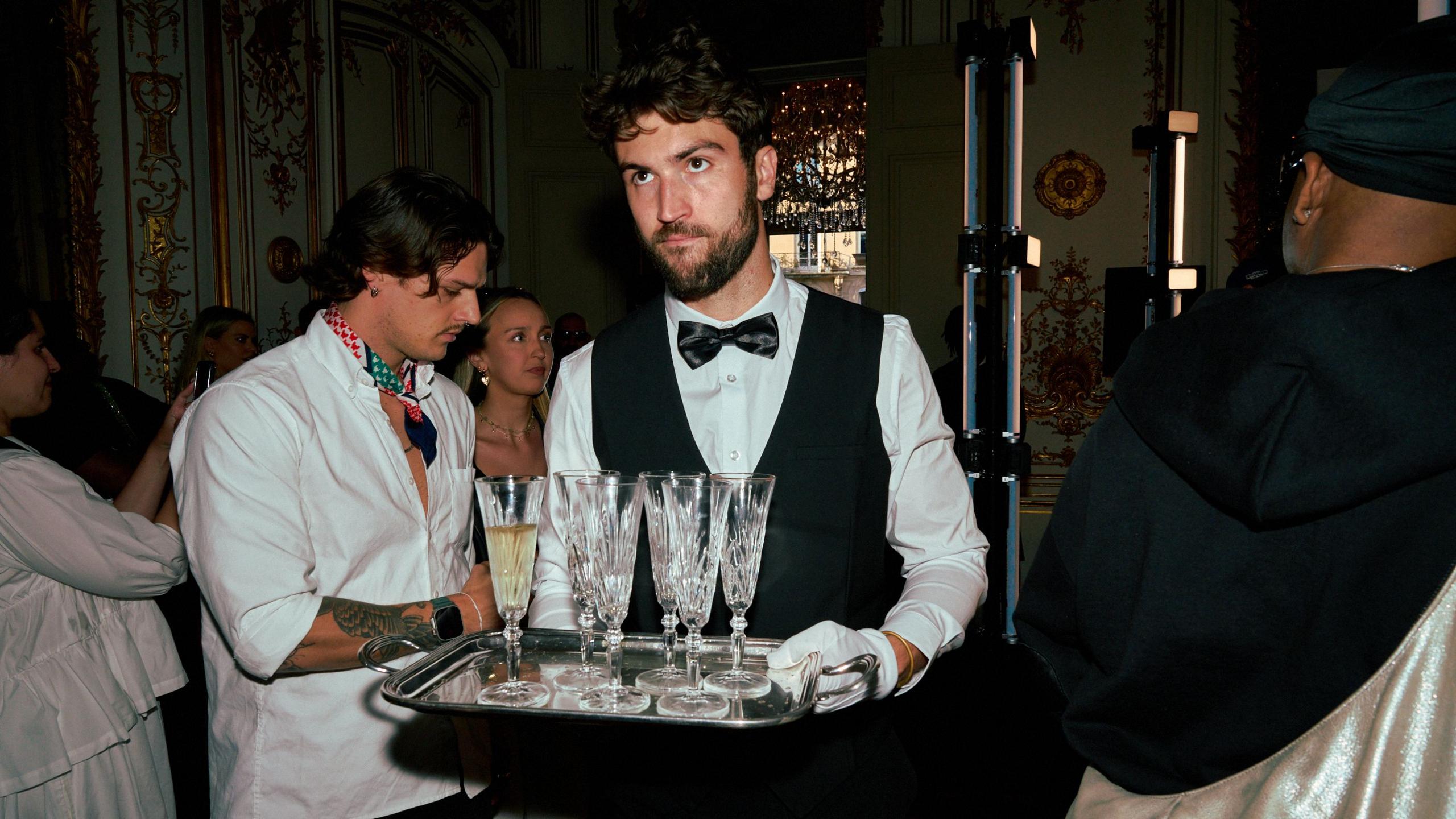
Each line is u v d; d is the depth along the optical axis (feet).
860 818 4.28
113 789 5.62
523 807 6.96
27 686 5.24
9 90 10.89
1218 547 2.80
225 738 4.69
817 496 4.37
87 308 11.90
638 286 19.43
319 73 14.82
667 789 4.26
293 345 4.95
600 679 3.53
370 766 4.71
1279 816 2.65
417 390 5.35
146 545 5.50
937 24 18.45
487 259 5.13
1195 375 2.83
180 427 4.79
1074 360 17.90
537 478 3.63
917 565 4.55
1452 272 2.49
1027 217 18.11
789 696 3.12
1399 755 2.49
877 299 18.25
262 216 13.88
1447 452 2.30
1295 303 2.61
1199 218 17.33
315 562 4.60
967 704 11.46
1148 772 3.02
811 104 22.49
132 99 12.41
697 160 3.98
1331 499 2.42
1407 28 2.72
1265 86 16.85
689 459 4.50
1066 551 3.43
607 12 19.76
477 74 18.43
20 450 5.36
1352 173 2.76
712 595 3.40
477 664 3.77
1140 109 17.51
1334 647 2.61
